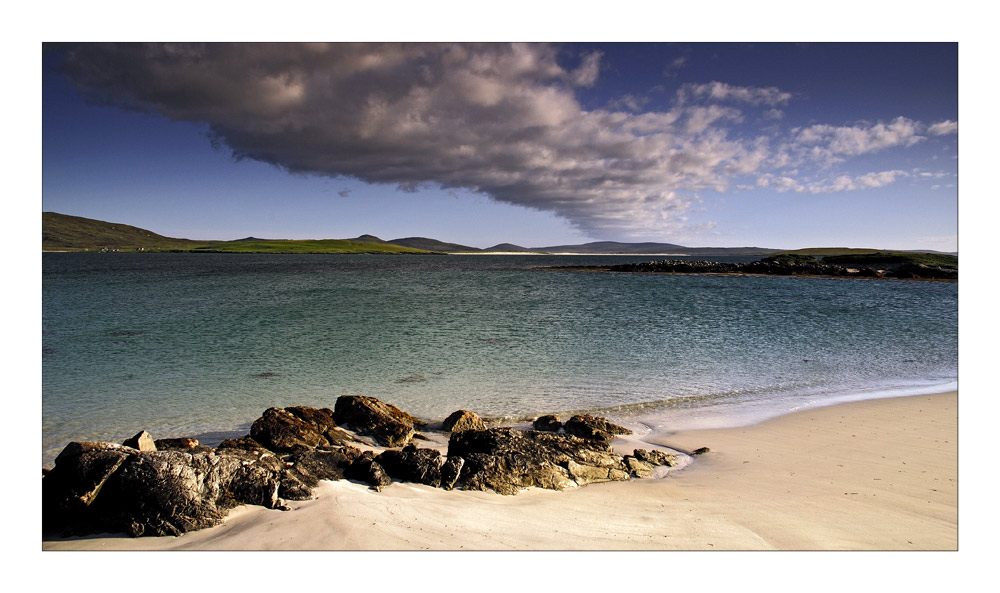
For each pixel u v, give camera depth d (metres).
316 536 6.91
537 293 54.53
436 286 63.78
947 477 9.55
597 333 28.22
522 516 7.87
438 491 8.73
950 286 63.09
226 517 7.38
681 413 14.52
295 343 25.05
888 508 8.23
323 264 133.88
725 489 9.10
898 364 20.97
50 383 17.64
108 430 13.05
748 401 15.70
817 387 17.41
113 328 29.17
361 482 8.88
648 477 9.79
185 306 39.75
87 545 6.76
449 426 12.93
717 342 25.66
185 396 16.11
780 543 7.14
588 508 8.25
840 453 11.01
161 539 6.89
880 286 63.50
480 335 27.52
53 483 7.29
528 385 17.47
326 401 15.63
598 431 12.23
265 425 10.78
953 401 15.60
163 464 7.43
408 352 22.89
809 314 37.19
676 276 86.38
